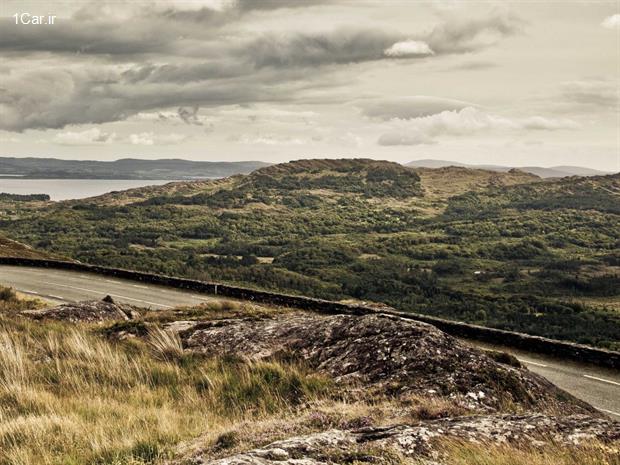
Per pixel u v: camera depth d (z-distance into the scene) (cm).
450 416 843
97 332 1628
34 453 725
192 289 3278
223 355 1361
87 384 1140
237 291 3008
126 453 701
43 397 1004
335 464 547
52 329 1589
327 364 1212
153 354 1398
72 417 881
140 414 919
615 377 1739
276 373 1158
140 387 1141
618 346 8844
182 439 787
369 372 1127
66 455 706
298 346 1324
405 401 944
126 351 1412
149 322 1683
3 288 2516
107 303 2048
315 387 1079
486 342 2145
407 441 629
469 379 1028
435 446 621
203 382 1173
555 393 1120
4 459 693
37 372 1185
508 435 669
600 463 579
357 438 658
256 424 813
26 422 828
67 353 1334
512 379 1055
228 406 1041
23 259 4253
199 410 1004
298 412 920
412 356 1118
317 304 2575
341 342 1272
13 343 1380
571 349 1952
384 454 583
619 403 1486
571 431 695
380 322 1277
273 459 559
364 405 925
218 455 665
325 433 665
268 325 1499
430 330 1200
